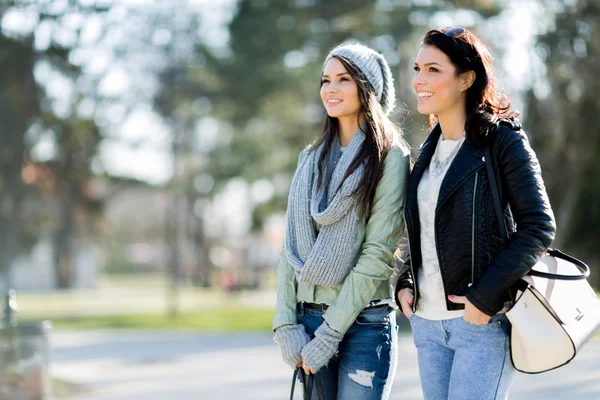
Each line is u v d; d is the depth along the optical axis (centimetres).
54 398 1402
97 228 7369
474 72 550
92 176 5147
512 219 536
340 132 614
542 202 508
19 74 4041
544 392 1202
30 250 7138
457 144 551
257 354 1981
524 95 2961
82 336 2653
